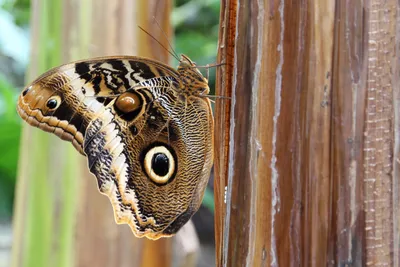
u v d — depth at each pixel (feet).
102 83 2.69
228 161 2.49
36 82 2.67
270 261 2.42
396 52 2.39
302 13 2.40
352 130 2.40
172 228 2.72
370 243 2.40
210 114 2.70
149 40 2.83
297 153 2.41
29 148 2.82
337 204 2.40
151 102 2.71
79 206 2.81
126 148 2.70
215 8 5.40
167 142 2.71
